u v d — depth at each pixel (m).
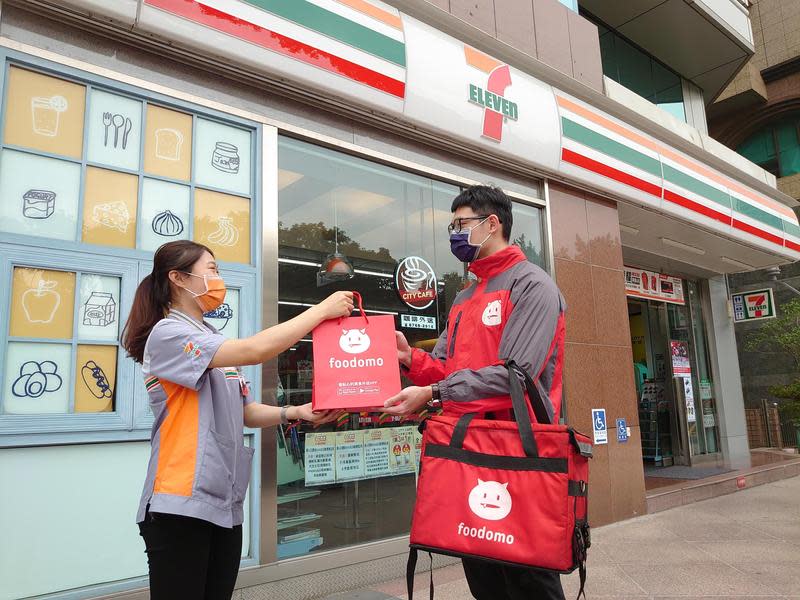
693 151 7.10
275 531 3.10
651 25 8.43
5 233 2.47
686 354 9.38
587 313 5.27
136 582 2.60
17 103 2.59
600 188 5.55
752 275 15.17
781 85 15.57
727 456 9.38
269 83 3.38
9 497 2.35
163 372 1.57
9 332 2.44
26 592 2.34
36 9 2.64
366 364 1.74
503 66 4.69
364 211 3.96
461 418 1.67
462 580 3.52
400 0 4.03
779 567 3.80
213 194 3.17
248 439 3.09
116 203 2.82
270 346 1.58
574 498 1.49
